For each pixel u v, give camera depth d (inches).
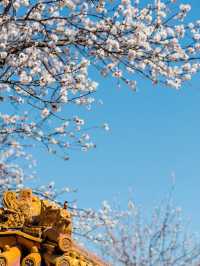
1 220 198.2
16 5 414.3
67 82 440.1
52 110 447.5
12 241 189.9
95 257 247.6
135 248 913.5
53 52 440.8
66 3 436.1
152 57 435.5
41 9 435.8
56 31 435.2
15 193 201.2
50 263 186.9
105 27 433.1
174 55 437.1
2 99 449.7
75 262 191.8
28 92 431.5
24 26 425.1
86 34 437.7
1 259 178.4
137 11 443.2
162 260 920.3
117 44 422.6
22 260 185.5
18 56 423.5
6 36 407.8
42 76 426.9
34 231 190.2
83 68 438.6
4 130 522.6
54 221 189.8
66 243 185.9
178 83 446.9
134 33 427.5
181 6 440.8
